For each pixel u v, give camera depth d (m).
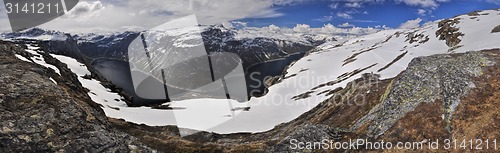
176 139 43.62
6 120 27.59
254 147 39.88
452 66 31.02
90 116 32.31
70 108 31.86
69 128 29.11
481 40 56.28
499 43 46.12
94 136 29.25
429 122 27.06
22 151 25.78
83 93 53.72
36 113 29.39
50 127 28.36
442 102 28.16
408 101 30.00
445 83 29.45
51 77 46.88
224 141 45.59
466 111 26.41
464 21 84.50
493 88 27.47
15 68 39.25
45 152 26.33
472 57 31.66
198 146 42.16
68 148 27.23
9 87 32.62
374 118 31.28
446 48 74.88
